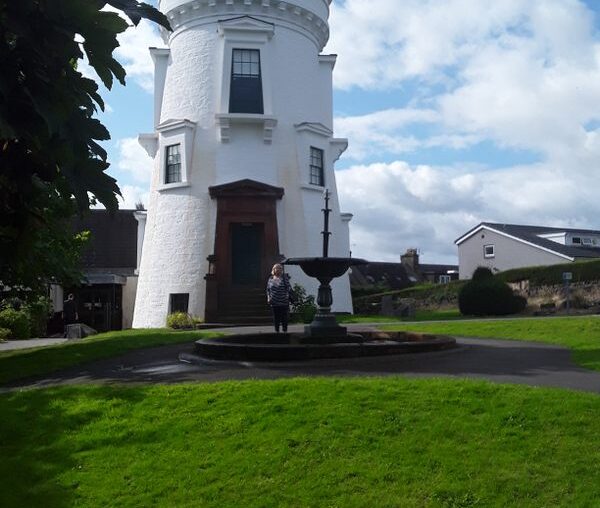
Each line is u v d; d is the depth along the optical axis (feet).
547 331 51.42
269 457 19.08
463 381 25.07
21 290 45.52
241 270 82.17
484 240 165.07
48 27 9.55
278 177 84.53
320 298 42.01
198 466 19.10
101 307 108.68
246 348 34.47
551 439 19.30
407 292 126.21
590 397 22.56
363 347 34.40
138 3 10.42
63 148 10.02
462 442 19.35
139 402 24.09
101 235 122.52
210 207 82.64
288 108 86.38
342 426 20.51
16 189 10.76
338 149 91.97
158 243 84.69
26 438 22.21
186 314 76.33
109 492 18.29
